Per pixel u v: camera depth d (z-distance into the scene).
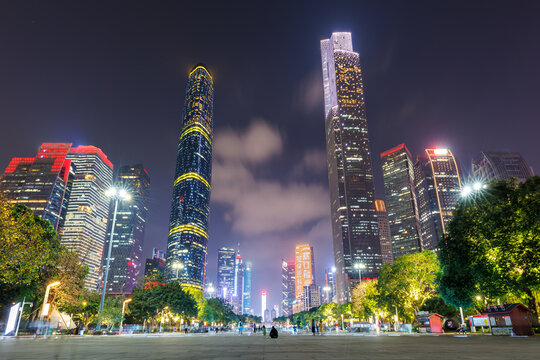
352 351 15.45
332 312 164.88
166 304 91.56
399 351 15.09
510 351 14.62
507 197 37.31
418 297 69.69
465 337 32.44
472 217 39.84
